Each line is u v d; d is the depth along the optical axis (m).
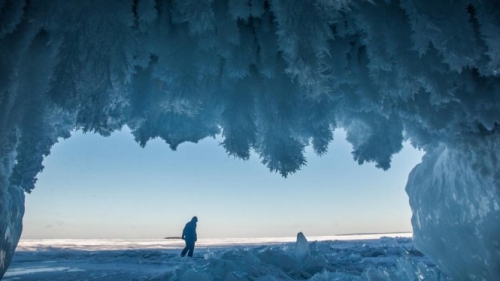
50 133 1.48
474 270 2.07
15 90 1.38
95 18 1.27
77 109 1.29
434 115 1.58
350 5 1.41
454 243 2.21
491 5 1.33
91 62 1.25
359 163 1.95
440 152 2.54
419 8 1.30
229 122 1.59
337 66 1.59
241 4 1.37
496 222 1.85
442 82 1.42
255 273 3.73
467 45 1.28
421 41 1.31
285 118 1.60
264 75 1.62
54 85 1.23
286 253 4.92
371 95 1.63
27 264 7.71
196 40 1.45
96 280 5.05
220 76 1.61
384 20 1.42
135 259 8.80
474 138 1.80
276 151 1.60
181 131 1.70
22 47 1.36
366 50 1.58
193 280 3.30
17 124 1.38
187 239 9.67
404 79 1.43
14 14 1.29
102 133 1.57
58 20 1.27
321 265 4.87
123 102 1.52
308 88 1.32
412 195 2.79
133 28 1.43
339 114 1.93
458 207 2.16
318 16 1.24
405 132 1.98
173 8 1.43
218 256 4.38
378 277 2.61
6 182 1.43
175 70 1.43
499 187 1.79
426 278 2.42
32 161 1.42
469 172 2.06
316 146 1.69
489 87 1.59
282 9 1.26
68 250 12.56
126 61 1.29
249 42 1.56
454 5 1.31
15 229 1.88
